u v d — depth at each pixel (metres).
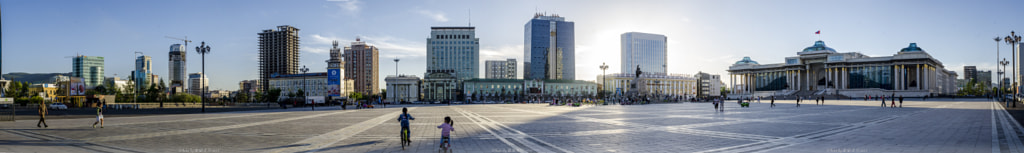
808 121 29.33
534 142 17.62
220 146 16.50
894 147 15.72
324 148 15.83
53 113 47.25
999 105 59.59
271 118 35.16
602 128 24.00
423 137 19.30
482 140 18.33
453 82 199.50
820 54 187.25
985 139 17.83
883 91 153.50
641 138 18.91
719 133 21.00
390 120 32.00
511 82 189.38
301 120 32.12
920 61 163.12
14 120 31.83
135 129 23.77
